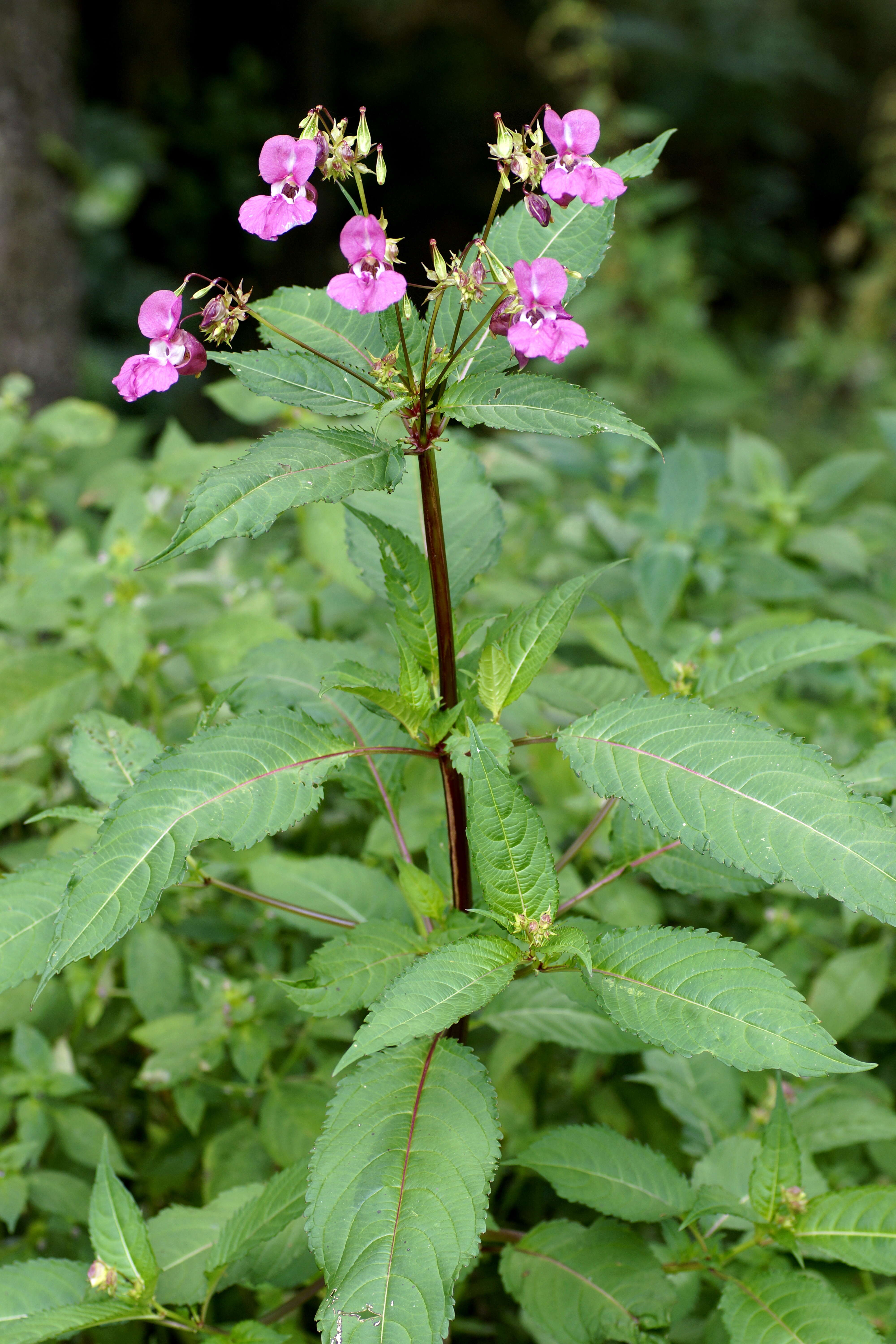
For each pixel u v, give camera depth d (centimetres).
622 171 97
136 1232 98
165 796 93
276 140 90
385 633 134
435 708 98
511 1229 126
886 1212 100
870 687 144
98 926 90
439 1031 90
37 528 170
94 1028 128
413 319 96
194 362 93
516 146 91
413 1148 91
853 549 160
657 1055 118
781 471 173
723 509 180
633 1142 105
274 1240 105
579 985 94
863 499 313
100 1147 119
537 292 89
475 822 94
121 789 103
